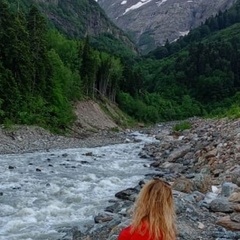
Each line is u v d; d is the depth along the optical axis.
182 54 198.62
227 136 28.08
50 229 12.74
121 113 92.06
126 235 4.07
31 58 53.91
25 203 15.91
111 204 15.84
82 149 37.66
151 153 33.38
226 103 137.38
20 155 31.23
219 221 11.40
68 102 61.81
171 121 114.62
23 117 46.31
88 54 83.75
